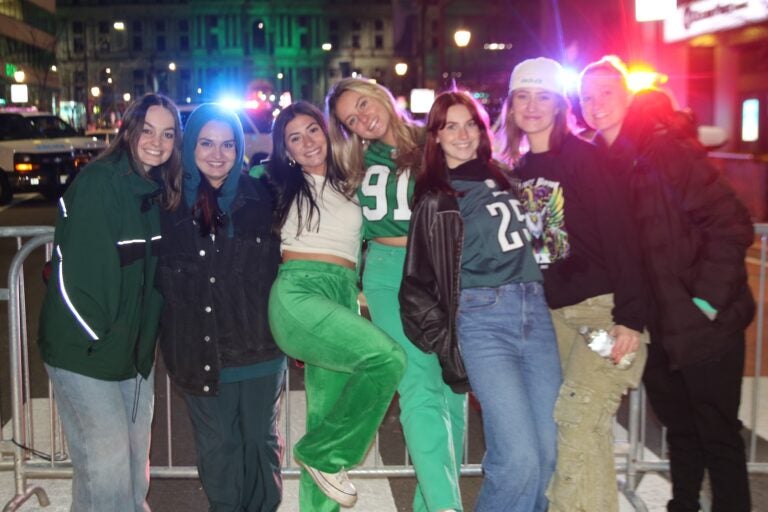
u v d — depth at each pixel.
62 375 3.46
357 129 4.10
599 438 3.64
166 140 3.61
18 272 4.54
